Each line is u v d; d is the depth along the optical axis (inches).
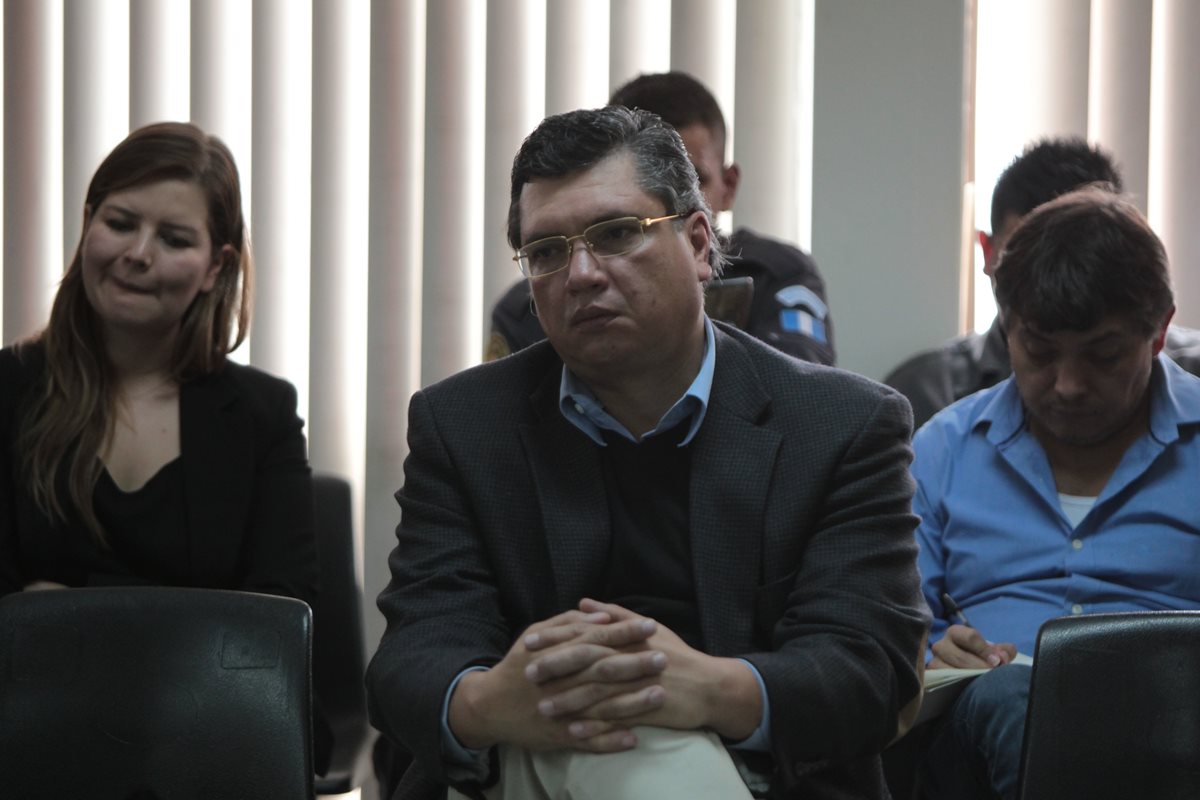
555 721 107.7
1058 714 110.4
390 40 219.3
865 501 119.0
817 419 120.4
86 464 159.9
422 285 217.9
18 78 234.2
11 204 234.7
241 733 114.8
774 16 203.0
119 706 116.0
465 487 124.1
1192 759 107.9
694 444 121.1
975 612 153.6
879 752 117.6
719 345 124.7
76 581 161.3
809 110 201.5
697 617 119.8
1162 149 192.4
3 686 116.2
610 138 116.0
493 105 214.5
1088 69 192.4
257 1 222.8
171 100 231.0
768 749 110.7
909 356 195.2
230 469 165.0
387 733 120.7
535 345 129.3
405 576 123.6
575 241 114.7
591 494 121.9
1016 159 182.5
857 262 196.7
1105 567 148.9
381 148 219.6
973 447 159.9
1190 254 190.5
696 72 206.1
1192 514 148.1
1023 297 145.3
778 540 118.3
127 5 232.1
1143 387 147.1
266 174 224.7
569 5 210.8
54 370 162.7
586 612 111.0
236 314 172.7
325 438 223.5
